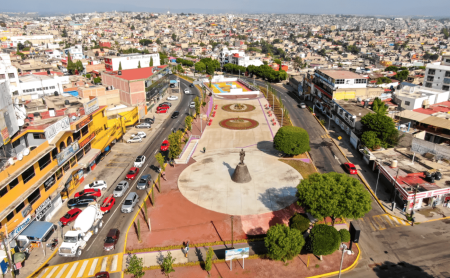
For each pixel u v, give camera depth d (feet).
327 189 168.14
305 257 161.38
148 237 176.65
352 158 282.15
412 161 240.32
